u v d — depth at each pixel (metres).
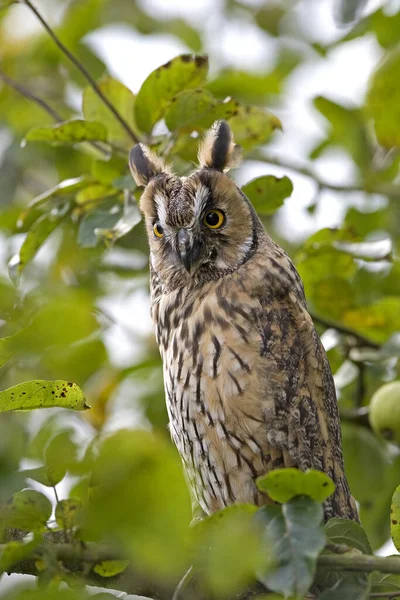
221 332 9.88
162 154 10.96
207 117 10.37
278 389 9.71
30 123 16.56
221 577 5.98
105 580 7.68
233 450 9.82
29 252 10.73
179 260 10.47
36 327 7.62
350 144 15.45
